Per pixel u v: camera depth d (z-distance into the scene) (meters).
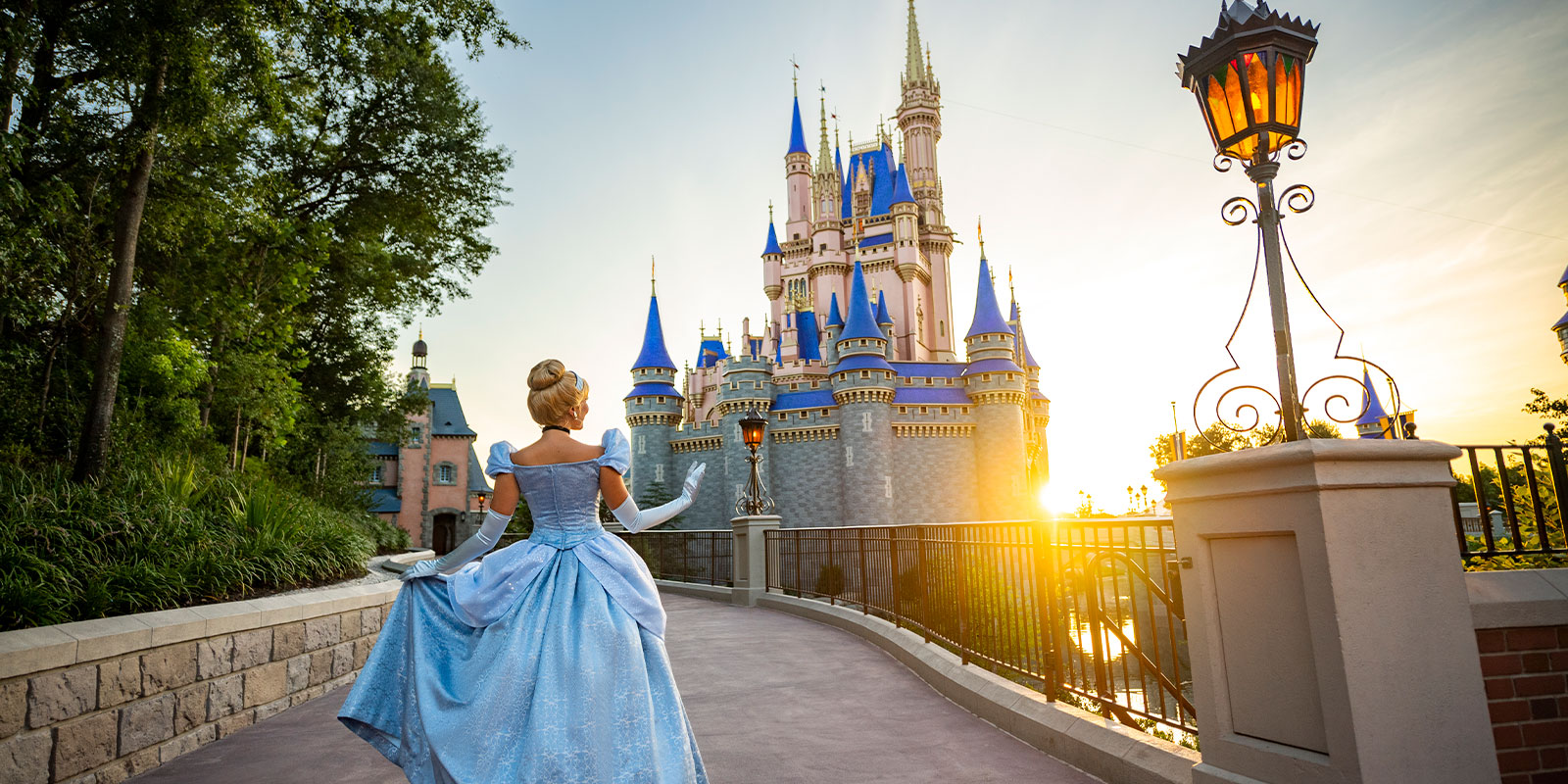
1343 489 2.53
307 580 7.54
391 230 22.06
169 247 12.06
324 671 6.66
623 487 3.11
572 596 2.88
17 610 4.62
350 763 4.46
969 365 71.06
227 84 10.07
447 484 68.44
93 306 11.37
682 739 2.82
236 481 9.66
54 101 10.26
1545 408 27.67
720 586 15.86
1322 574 2.50
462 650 2.86
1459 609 2.59
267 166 15.58
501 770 2.57
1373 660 2.45
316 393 23.41
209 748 4.89
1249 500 2.80
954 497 67.56
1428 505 2.64
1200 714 3.05
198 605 5.84
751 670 7.14
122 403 11.26
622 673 2.74
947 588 6.96
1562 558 3.76
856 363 67.69
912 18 96.94
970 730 4.87
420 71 19.67
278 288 15.24
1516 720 2.96
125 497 7.54
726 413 70.31
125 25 8.98
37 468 8.70
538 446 3.15
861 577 10.20
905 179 88.19
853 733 4.86
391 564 13.21
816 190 94.44
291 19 10.66
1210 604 3.03
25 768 3.66
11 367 9.52
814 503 67.50
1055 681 4.72
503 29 11.37
